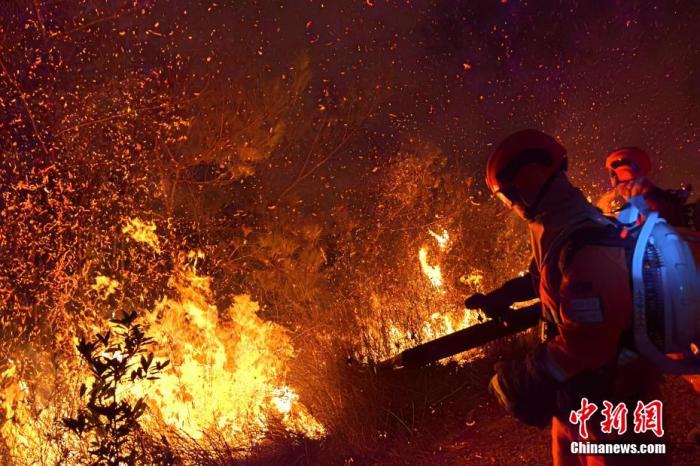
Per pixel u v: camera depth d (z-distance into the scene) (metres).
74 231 6.29
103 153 6.72
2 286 5.77
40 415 4.78
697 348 1.95
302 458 4.07
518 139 2.14
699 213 3.26
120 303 6.42
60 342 5.60
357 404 4.23
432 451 3.83
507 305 2.43
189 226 7.35
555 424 2.37
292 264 7.00
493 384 2.20
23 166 6.23
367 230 7.30
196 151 7.22
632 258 1.97
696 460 3.10
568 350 2.01
